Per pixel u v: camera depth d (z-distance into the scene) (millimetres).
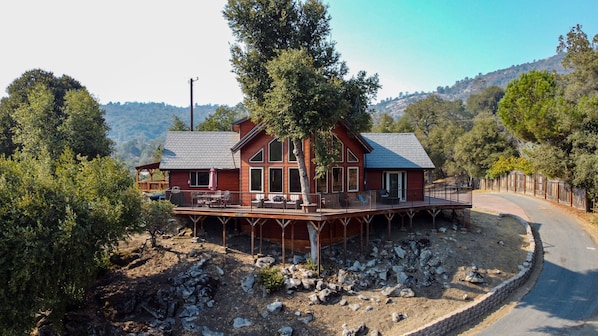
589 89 34000
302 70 18109
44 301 14234
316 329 15906
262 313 16953
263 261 20500
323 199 21625
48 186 15688
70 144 34125
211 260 20469
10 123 41406
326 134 21375
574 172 28438
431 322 15508
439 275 19328
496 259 20891
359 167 24891
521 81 32156
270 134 21469
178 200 23438
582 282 19156
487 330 15727
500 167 45594
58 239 14289
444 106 89688
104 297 17688
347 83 20422
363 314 16656
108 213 16578
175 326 16281
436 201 25938
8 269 13383
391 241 22578
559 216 29016
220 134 29625
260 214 20891
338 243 23109
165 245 22031
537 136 30500
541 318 16344
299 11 21203
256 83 20656
